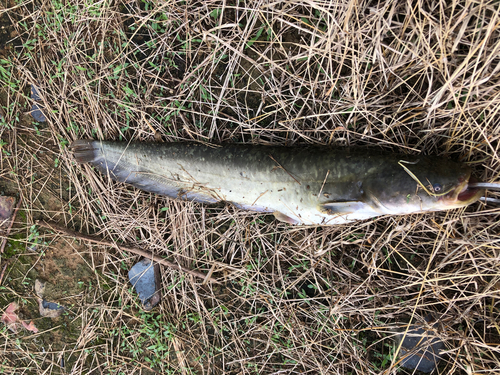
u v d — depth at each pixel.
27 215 0.66
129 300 0.65
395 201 0.53
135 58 0.62
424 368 0.60
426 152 0.56
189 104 0.61
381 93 0.55
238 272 0.63
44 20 0.62
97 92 0.63
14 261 0.66
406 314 0.60
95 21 0.62
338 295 0.61
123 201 0.64
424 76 0.53
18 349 0.67
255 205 0.59
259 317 0.64
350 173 0.54
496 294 0.57
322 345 0.61
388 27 0.52
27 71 0.64
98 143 0.62
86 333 0.66
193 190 0.61
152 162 0.61
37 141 0.65
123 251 0.65
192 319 0.64
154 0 0.59
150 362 0.65
